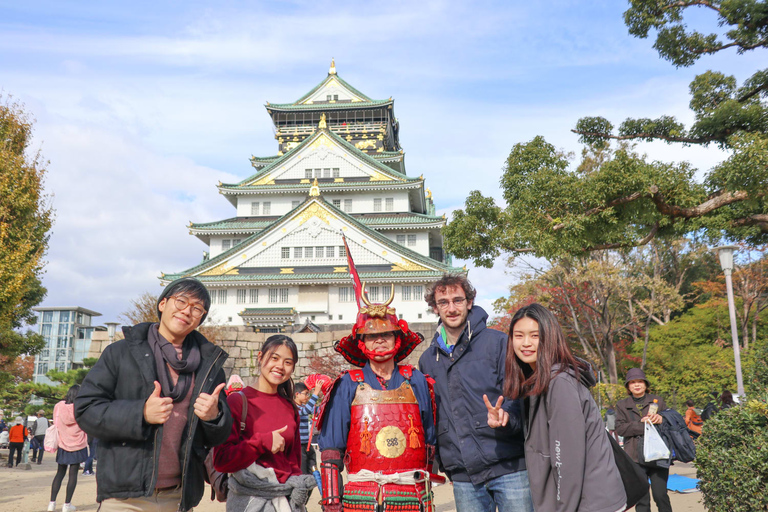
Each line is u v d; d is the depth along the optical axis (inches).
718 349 1067.9
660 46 509.0
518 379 119.6
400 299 1662.2
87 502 352.8
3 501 356.5
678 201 446.0
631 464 114.9
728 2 464.4
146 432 107.3
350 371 135.5
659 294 1127.6
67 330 2536.9
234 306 1717.5
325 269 1715.1
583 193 471.5
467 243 629.0
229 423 118.3
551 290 1106.7
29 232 712.4
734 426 198.5
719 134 500.1
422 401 134.3
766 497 175.6
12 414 1369.3
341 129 2272.4
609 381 1078.4
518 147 545.6
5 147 729.0
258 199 1975.9
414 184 1900.8
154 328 121.5
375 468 126.3
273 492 135.9
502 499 132.5
